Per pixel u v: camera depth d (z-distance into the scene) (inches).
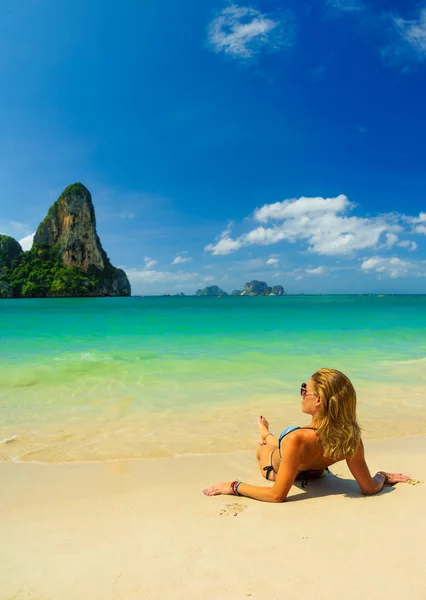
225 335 619.5
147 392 291.4
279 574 84.3
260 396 283.4
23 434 207.6
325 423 128.5
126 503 129.1
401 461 167.3
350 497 129.9
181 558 92.2
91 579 84.1
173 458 175.9
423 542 96.7
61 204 6968.5
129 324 811.4
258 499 129.6
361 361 407.5
